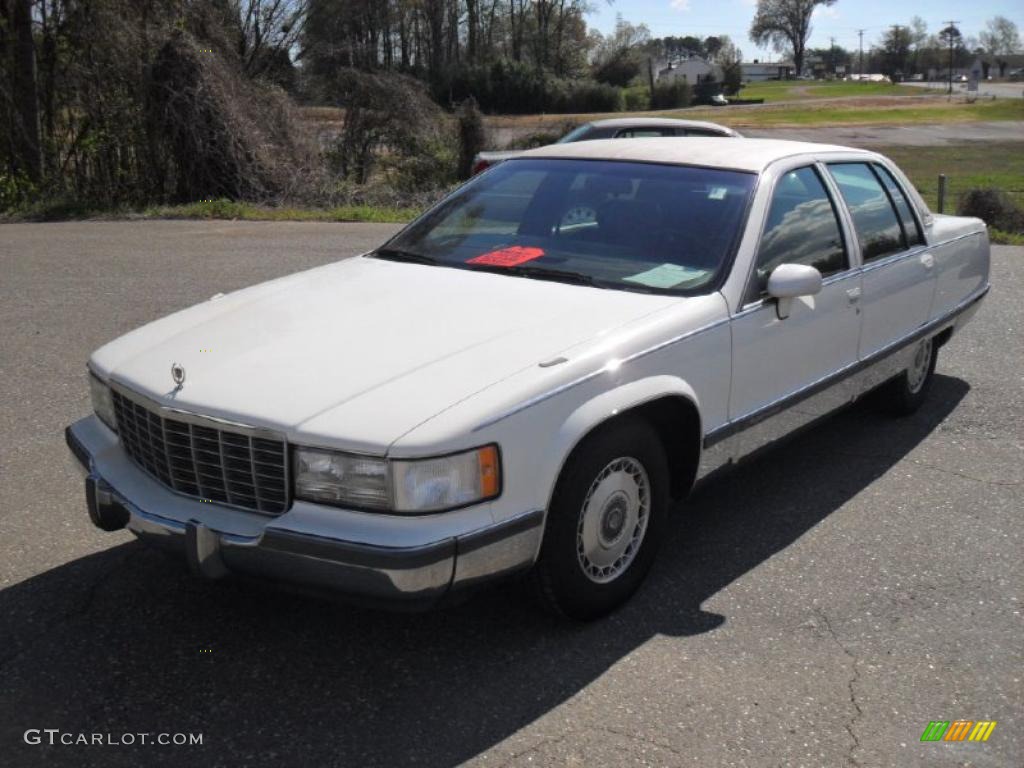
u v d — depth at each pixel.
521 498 3.15
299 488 3.04
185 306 8.66
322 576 3.00
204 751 2.92
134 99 18.42
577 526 3.39
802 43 163.50
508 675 3.30
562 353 3.40
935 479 5.04
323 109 24.70
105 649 3.43
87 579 3.90
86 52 18.39
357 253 11.66
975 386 6.62
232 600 3.76
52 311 8.43
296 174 19.05
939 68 176.12
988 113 72.38
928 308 5.67
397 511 2.94
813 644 3.52
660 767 2.87
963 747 2.98
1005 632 3.62
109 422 3.71
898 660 3.43
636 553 3.74
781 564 4.12
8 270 10.41
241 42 26.94
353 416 3.04
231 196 18.36
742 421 4.11
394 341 3.51
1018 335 7.95
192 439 3.23
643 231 4.30
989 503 4.75
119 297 9.02
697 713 3.11
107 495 3.45
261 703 3.15
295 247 12.14
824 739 3.00
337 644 3.48
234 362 3.43
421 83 25.17
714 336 3.87
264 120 19.58
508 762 2.88
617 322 3.66
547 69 78.06
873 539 4.36
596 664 3.37
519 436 3.12
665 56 169.12
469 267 4.30
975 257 6.29
